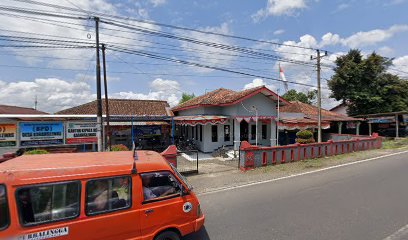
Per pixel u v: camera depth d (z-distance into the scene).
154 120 17.95
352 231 5.21
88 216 3.66
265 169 11.72
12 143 11.45
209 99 19.00
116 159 4.46
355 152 17.02
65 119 12.65
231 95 18.56
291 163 13.10
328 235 5.06
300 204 6.92
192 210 4.62
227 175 10.66
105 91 13.31
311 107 28.33
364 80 29.31
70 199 3.60
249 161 11.75
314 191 8.11
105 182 3.85
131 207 3.97
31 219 3.36
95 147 13.62
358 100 29.20
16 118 11.51
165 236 4.32
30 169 3.48
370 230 5.23
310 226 5.50
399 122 29.02
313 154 14.48
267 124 20.30
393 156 15.27
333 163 13.10
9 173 3.32
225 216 6.20
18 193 3.30
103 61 11.88
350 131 30.27
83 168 3.74
